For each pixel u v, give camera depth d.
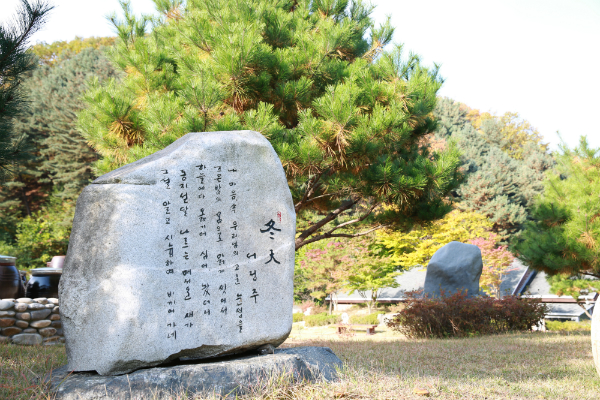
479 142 32.56
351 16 9.94
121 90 8.45
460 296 11.24
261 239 4.71
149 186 4.33
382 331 14.99
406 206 9.35
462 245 13.68
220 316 4.39
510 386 4.37
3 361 4.83
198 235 4.43
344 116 7.09
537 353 6.71
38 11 4.61
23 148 5.32
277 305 4.66
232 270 4.52
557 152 12.19
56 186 26.27
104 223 4.16
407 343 8.48
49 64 33.91
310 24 8.91
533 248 11.51
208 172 4.59
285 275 4.75
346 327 14.52
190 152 4.57
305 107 8.34
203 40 7.76
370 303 22.42
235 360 4.32
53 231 23.72
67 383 3.79
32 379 3.97
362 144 7.55
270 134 7.18
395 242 19.41
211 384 3.91
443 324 10.71
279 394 3.90
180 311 4.22
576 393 4.12
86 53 30.08
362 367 4.99
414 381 4.44
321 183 9.16
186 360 4.43
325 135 7.38
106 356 3.90
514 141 36.38
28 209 26.70
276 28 8.45
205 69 7.20
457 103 37.59
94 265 4.08
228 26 7.38
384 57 8.52
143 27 8.84
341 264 19.23
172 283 4.23
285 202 4.89
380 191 8.09
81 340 3.98
